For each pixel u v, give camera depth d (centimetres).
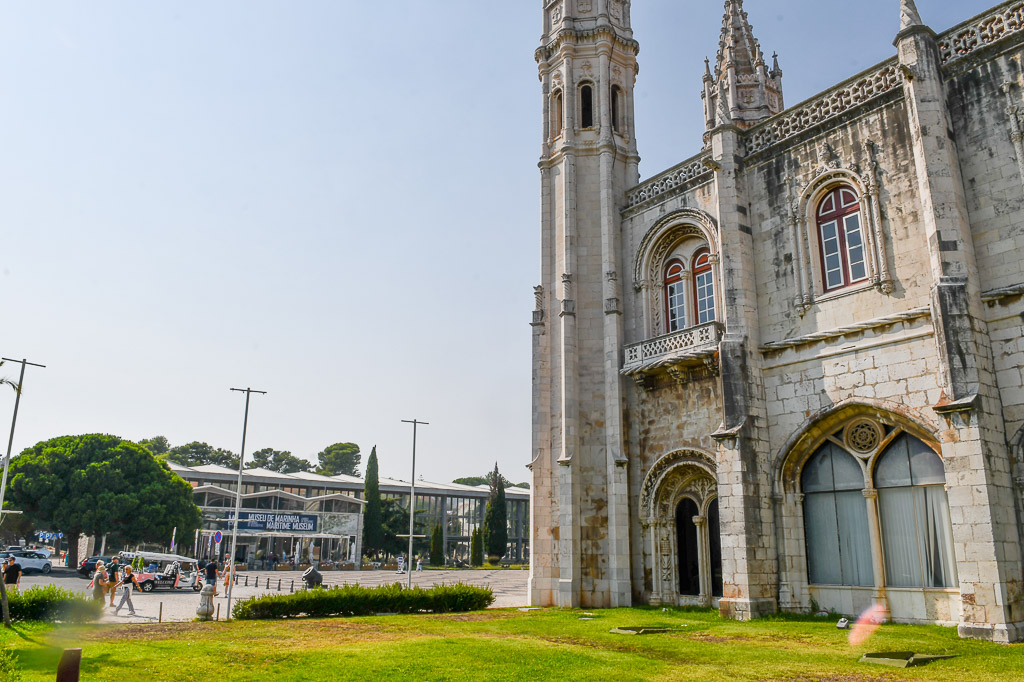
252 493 8812
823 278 2234
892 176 2072
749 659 1412
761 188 2428
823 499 2134
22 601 2156
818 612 2084
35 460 5984
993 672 1226
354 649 1552
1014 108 1853
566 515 2666
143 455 6269
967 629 1619
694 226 2642
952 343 1744
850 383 2062
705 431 2444
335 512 7862
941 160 1877
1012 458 1716
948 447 1711
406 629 1962
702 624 1953
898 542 1955
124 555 5044
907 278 1997
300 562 7731
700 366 2488
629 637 1745
